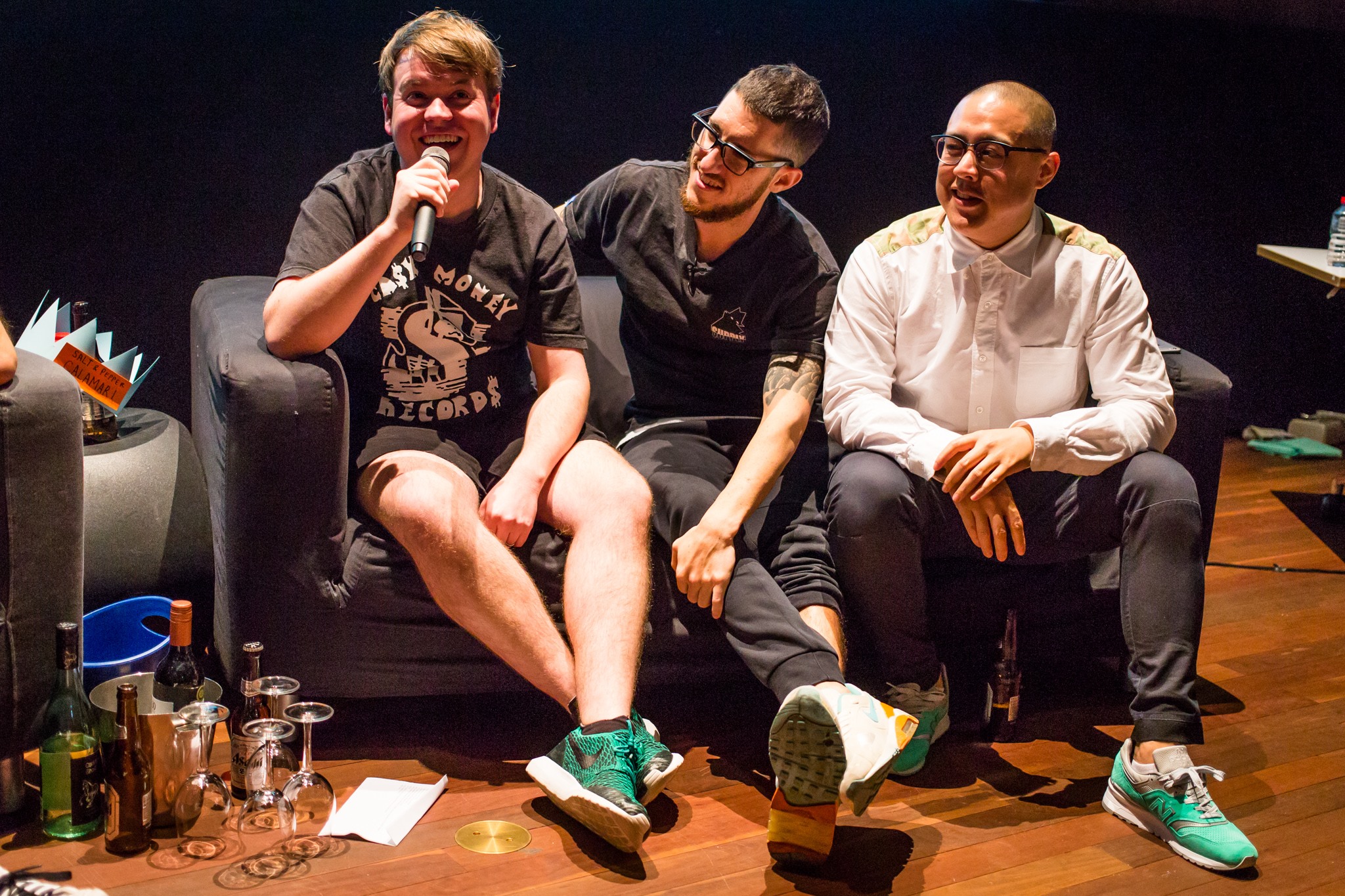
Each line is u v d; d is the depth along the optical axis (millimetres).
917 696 1960
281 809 1667
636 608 1801
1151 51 3514
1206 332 3914
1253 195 3803
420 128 1833
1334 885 1711
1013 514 1889
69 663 1610
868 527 1887
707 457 2057
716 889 1610
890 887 1644
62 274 2445
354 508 1917
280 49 2498
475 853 1662
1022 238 2027
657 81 2877
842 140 3150
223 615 1906
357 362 1956
